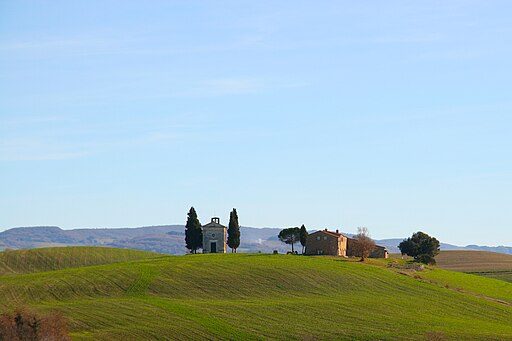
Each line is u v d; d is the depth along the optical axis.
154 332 97.69
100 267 147.75
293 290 132.88
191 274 140.38
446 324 109.44
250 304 118.75
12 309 112.06
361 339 98.62
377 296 130.75
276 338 98.31
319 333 101.19
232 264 151.50
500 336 101.00
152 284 131.75
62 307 111.94
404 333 102.00
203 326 102.25
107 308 111.75
